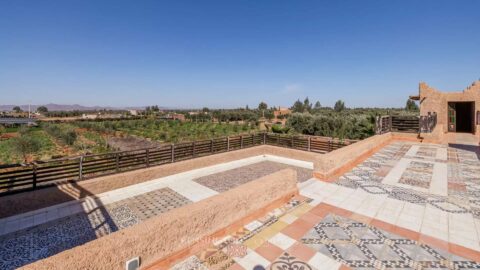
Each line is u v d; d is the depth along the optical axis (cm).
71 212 661
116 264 251
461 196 528
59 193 693
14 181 642
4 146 2428
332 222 419
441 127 1248
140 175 870
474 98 1445
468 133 1505
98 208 692
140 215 657
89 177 776
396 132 1311
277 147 1360
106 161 818
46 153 2278
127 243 260
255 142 1401
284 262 313
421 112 1577
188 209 332
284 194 495
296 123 2662
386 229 395
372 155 927
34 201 651
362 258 321
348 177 659
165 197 778
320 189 571
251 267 303
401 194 541
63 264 214
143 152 909
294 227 402
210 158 1112
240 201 396
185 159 1052
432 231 388
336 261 315
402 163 808
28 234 552
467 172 703
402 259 318
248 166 1171
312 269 299
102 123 4872
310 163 1220
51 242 525
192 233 326
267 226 404
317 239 367
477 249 338
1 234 546
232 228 384
